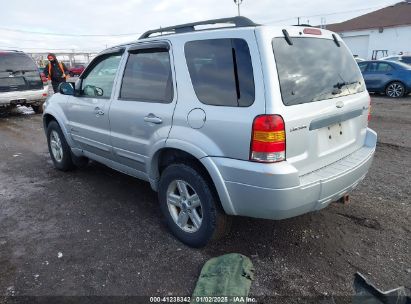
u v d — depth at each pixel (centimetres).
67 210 401
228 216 299
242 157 260
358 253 308
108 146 402
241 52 265
